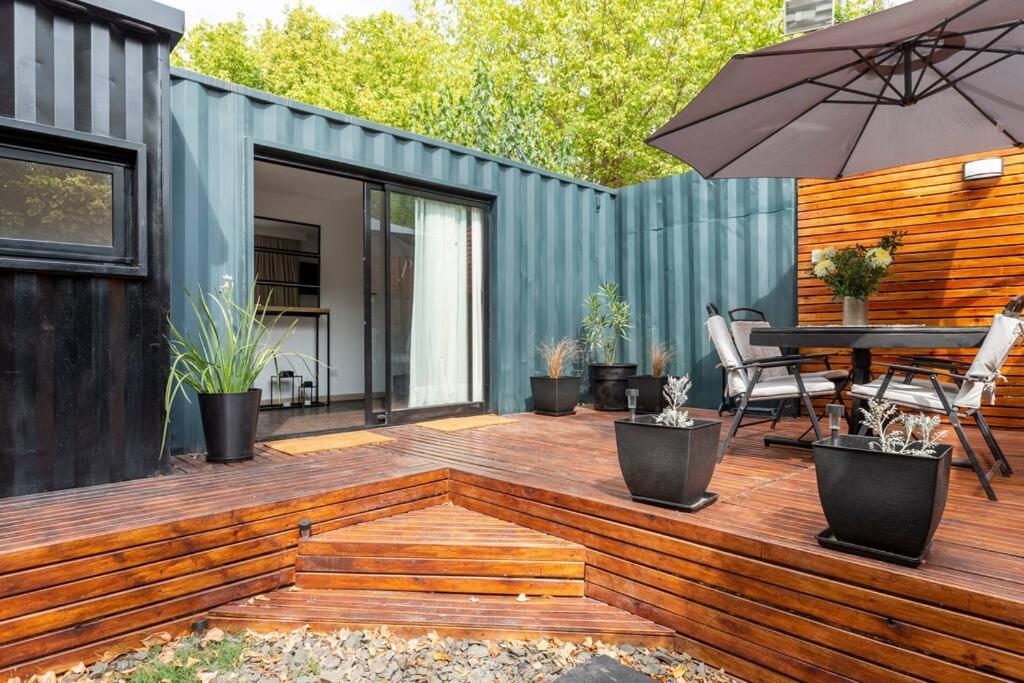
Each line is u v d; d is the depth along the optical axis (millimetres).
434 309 4961
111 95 2824
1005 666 1475
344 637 2158
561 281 5945
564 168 8125
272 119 3916
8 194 2564
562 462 3256
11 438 2553
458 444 3832
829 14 5152
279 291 7367
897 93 2857
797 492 2604
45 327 2643
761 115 3102
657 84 12297
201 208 3633
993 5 2205
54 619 1925
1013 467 3125
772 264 5379
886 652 1664
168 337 3023
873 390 3123
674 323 6020
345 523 2711
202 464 3254
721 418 5047
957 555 1829
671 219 6055
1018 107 3014
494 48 13617
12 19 2557
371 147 4430
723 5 12852
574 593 2430
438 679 1938
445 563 2465
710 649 2029
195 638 2164
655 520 2223
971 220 4344
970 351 4328
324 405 6969
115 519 2213
